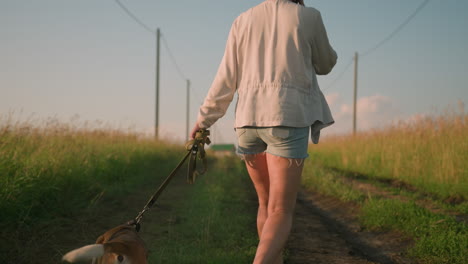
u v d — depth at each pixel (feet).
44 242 13.96
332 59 7.59
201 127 8.12
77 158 24.68
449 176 25.64
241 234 16.38
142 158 40.09
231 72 7.54
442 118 31.50
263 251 6.56
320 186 31.71
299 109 6.86
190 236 16.05
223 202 24.25
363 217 19.85
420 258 13.56
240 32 7.49
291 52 7.00
